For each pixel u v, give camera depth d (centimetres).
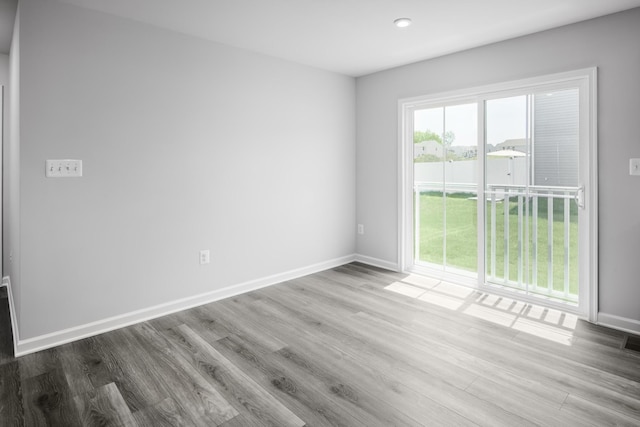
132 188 292
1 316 312
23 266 248
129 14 276
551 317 303
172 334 277
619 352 246
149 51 296
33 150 248
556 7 265
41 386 212
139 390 207
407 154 423
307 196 423
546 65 309
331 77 438
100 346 259
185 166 321
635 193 272
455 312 316
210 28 305
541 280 329
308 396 201
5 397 202
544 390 204
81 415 187
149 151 300
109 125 279
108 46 275
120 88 282
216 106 339
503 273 353
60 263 262
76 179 266
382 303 337
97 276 279
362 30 310
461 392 203
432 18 286
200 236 335
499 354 245
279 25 299
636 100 268
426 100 393
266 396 201
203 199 335
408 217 429
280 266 401
